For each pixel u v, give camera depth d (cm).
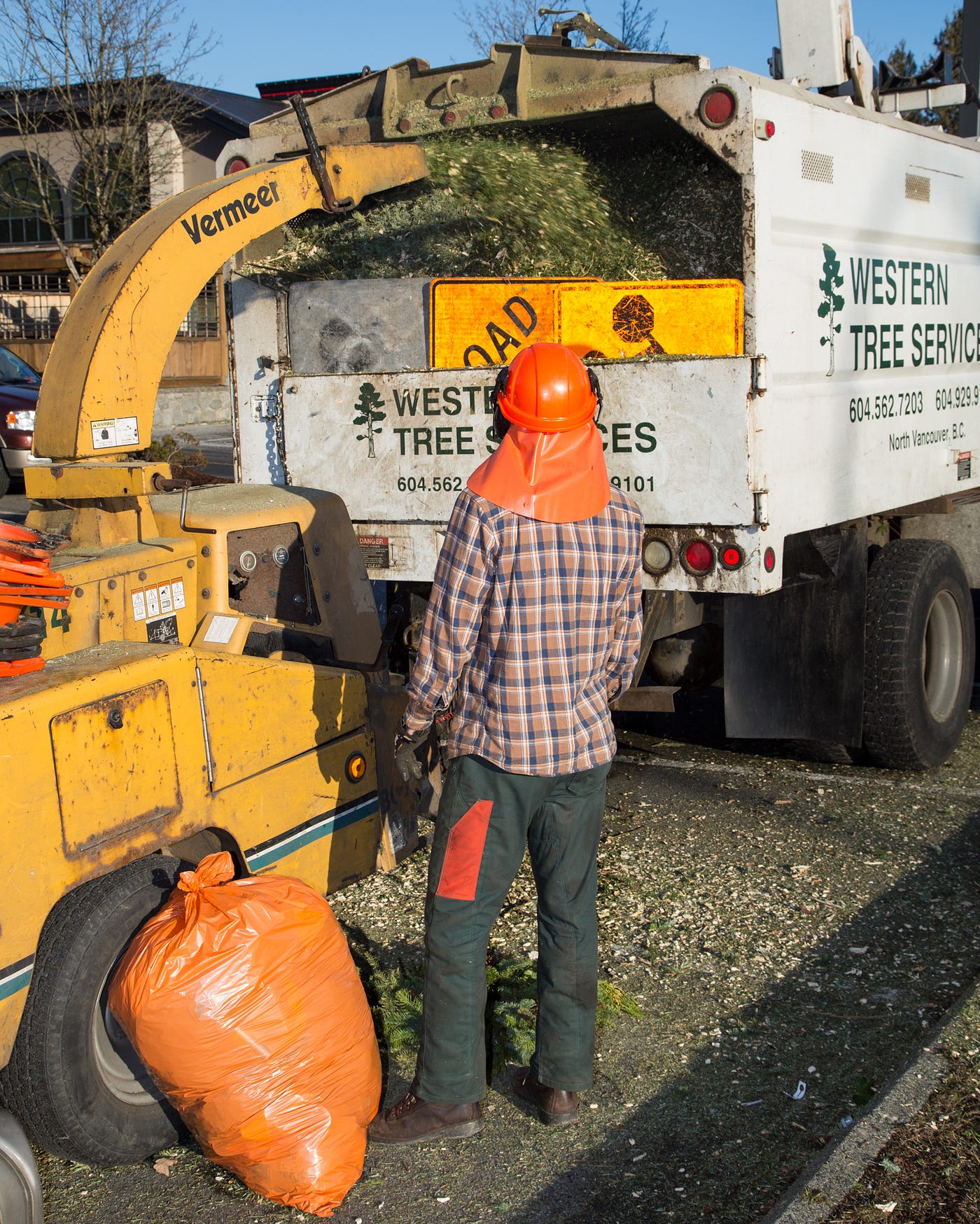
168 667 299
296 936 279
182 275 367
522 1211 276
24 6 2052
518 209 501
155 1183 292
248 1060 269
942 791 544
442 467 480
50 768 267
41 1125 279
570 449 280
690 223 497
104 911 284
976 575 655
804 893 434
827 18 561
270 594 392
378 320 501
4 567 274
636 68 449
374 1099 295
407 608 526
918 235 566
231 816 323
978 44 725
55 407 342
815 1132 299
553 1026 302
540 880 298
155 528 357
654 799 536
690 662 552
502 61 491
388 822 392
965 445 641
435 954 291
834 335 486
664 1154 294
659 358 430
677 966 384
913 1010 354
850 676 524
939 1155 272
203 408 2275
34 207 2353
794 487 451
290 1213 279
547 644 278
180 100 2262
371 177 461
